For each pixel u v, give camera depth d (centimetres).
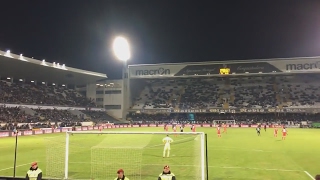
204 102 7850
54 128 4981
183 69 7856
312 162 1870
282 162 1872
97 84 8331
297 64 7156
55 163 1678
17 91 6188
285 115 7256
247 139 3553
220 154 2244
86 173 1502
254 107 7256
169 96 8406
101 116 7675
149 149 2480
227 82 8575
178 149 2480
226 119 7512
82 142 3136
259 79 8375
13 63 5388
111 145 2616
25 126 4803
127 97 8075
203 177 1230
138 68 8100
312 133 4666
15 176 1456
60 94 7388
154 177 1433
